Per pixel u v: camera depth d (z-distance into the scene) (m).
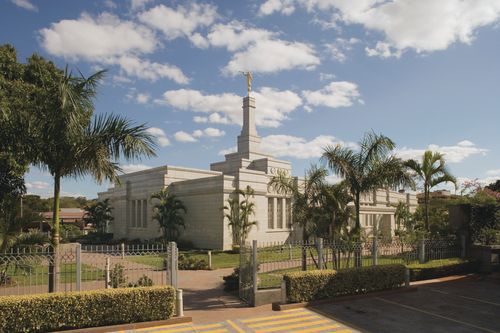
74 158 10.25
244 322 9.53
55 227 10.19
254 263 11.40
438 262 15.81
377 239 14.64
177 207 34.22
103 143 10.32
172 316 9.53
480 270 16.72
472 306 11.18
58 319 8.30
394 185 14.82
